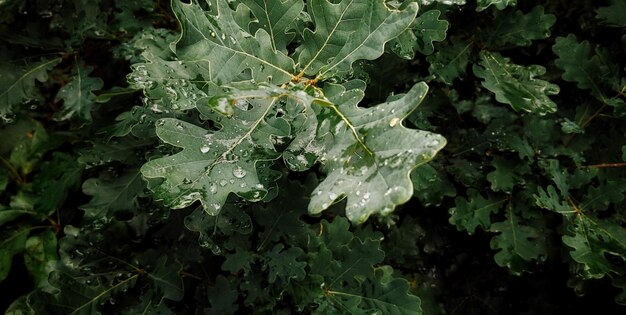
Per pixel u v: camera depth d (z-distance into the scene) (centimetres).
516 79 71
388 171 45
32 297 69
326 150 50
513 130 75
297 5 55
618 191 71
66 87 74
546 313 80
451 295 83
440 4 67
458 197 74
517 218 75
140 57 72
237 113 53
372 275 69
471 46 73
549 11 78
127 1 73
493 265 83
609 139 75
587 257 68
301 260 71
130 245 73
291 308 72
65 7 75
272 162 52
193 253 73
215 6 52
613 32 78
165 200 50
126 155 72
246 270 69
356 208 45
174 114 64
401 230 79
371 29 53
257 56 53
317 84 55
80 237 72
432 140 44
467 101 76
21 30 77
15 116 74
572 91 80
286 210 71
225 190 51
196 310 75
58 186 81
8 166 89
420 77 72
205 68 60
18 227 83
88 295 71
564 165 76
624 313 79
